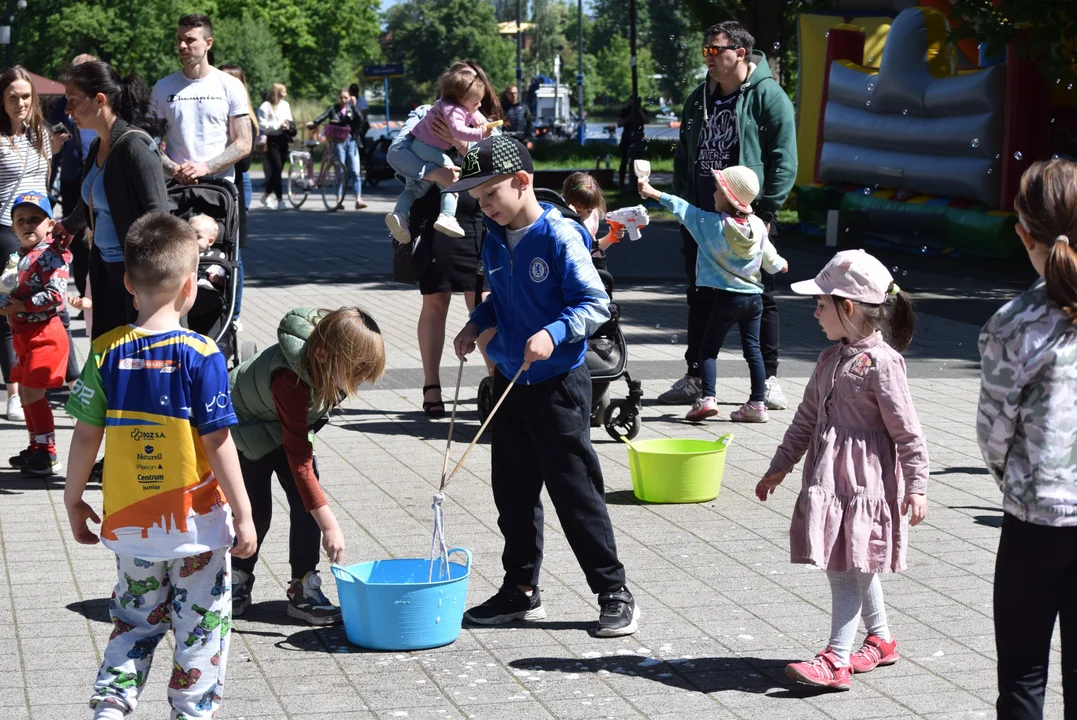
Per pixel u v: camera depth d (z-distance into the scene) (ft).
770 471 13.56
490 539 17.93
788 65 101.24
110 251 20.12
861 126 59.72
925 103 55.11
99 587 15.81
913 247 56.65
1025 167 50.80
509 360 14.40
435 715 12.32
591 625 14.79
